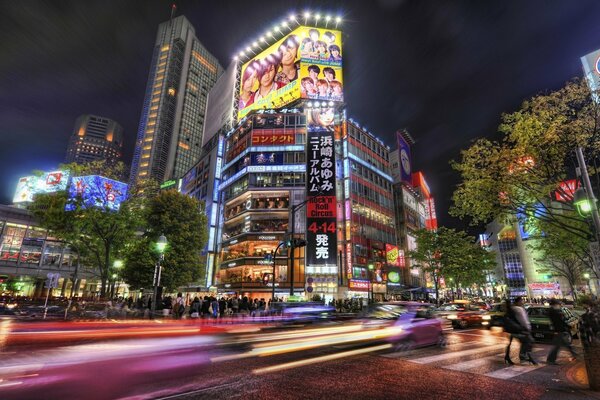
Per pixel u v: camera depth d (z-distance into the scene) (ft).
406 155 226.79
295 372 24.44
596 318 21.31
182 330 33.86
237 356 30.27
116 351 20.67
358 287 135.95
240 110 185.47
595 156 38.50
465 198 44.68
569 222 63.10
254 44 184.65
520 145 39.50
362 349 34.60
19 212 187.21
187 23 585.22
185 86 540.11
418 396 18.89
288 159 146.61
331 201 135.85
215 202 170.30
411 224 201.77
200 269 104.68
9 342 32.89
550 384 21.70
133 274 93.40
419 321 36.24
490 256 133.90
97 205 81.51
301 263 130.31
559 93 38.45
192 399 17.78
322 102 156.15
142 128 506.07
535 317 45.34
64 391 17.13
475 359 30.01
